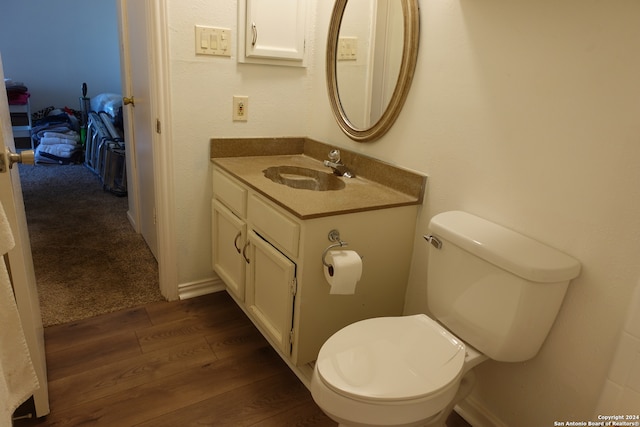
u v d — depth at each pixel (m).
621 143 1.04
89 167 4.55
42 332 1.68
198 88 1.96
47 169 4.42
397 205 1.58
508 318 1.16
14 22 4.82
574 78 1.11
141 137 2.45
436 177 1.57
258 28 1.96
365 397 1.04
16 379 0.97
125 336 1.88
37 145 4.73
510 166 1.30
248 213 1.78
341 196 1.61
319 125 2.20
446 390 1.09
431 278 1.42
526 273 1.10
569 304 1.19
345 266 1.38
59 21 5.02
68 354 1.74
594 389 1.16
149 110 2.09
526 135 1.25
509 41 1.26
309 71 2.19
